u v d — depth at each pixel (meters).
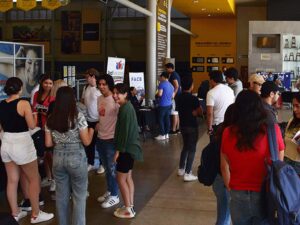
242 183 2.68
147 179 6.42
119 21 24.75
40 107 5.15
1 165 5.28
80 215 3.83
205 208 5.08
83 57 25.05
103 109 4.92
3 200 5.22
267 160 2.59
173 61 12.77
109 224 4.54
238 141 2.65
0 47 11.05
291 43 17.70
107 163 5.03
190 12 19.33
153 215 4.83
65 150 3.72
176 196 5.57
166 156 8.10
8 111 4.14
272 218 2.51
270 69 17.86
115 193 5.16
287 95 14.91
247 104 2.66
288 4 19.23
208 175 3.34
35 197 4.46
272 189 2.48
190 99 6.17
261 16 21.19
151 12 11.56
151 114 10.44
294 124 3.61
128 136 4.44
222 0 15.77
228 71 5.71
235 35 21.36
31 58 12.34
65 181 3.82
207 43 21.64
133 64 24.27
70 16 25.00
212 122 5.03
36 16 25.53
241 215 2.73
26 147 4.25
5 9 11.49
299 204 2.46
